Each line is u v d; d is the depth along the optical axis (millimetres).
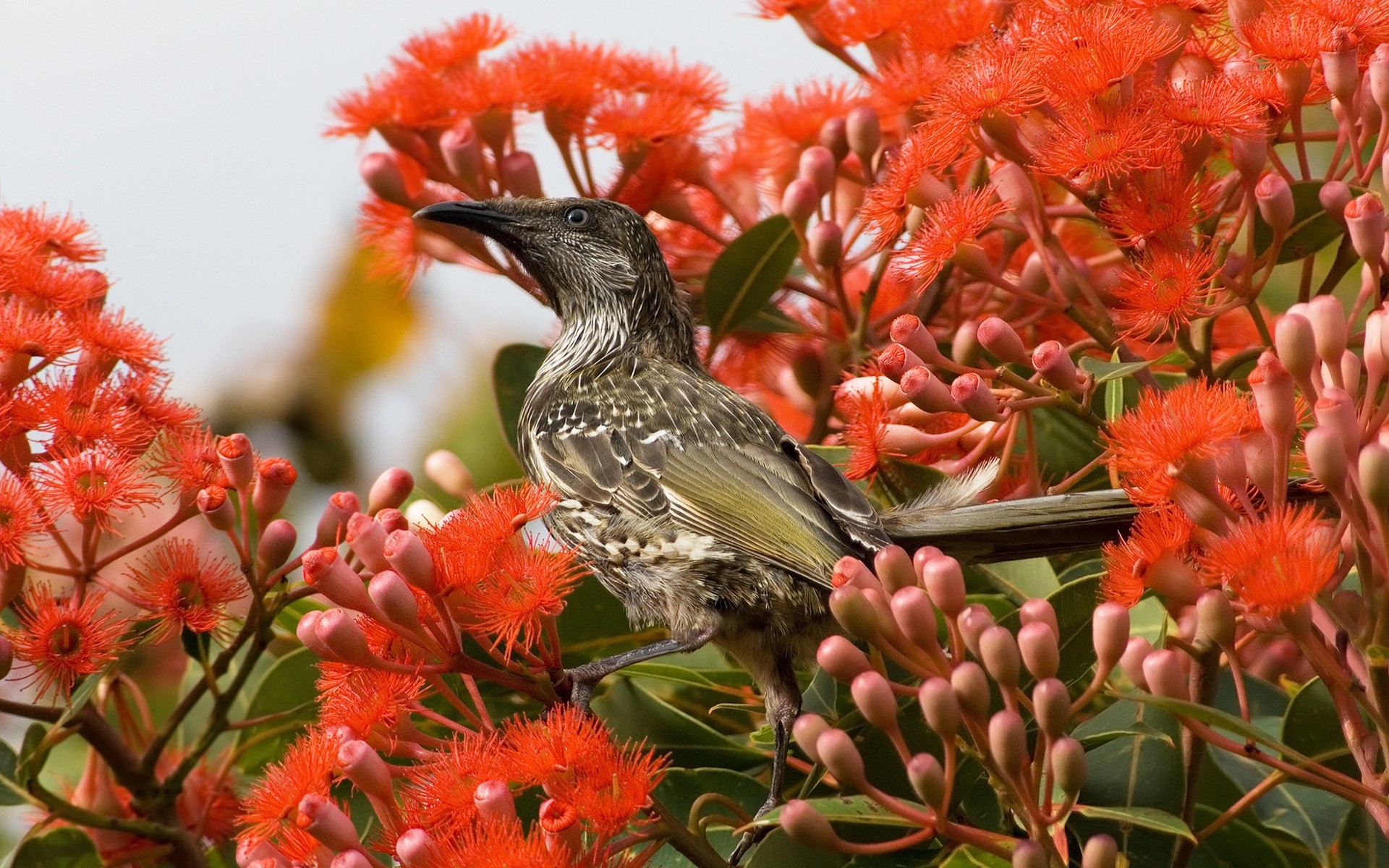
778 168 9133
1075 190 7160
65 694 6812
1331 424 5371
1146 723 7102
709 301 8836
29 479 6738
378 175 9172
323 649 6059
